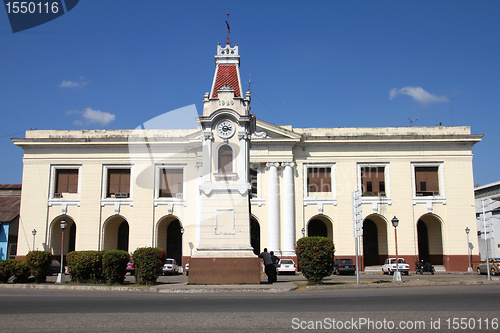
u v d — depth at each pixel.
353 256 45.62
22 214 46.81
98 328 10.55
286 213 46.03
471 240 45.84
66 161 47.59
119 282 25.78
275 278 27.06
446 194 46.50
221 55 28.36
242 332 10.14
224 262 24.28
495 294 17.77
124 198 47.12
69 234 49.84
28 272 26.50
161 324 11.02
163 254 25.62
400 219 46.19
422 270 42.22
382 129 47.88
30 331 10.25
